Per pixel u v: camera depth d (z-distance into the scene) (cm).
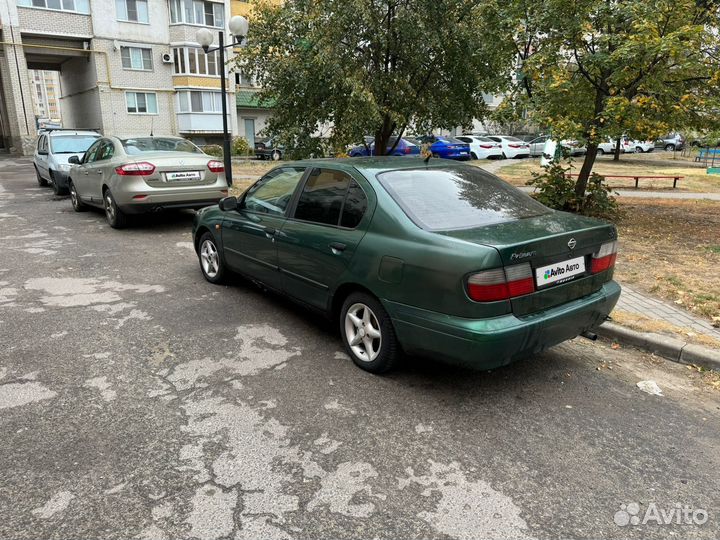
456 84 1234
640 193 1464
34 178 1770
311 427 312
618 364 410
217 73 3575
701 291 558
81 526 231
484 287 302
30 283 587
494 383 373
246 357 407
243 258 516
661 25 812
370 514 241
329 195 416
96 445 290
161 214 1038
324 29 1105
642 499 257
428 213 357
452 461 283
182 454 284
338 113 1211
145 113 3456
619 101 807
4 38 3022
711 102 835
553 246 327
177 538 225
